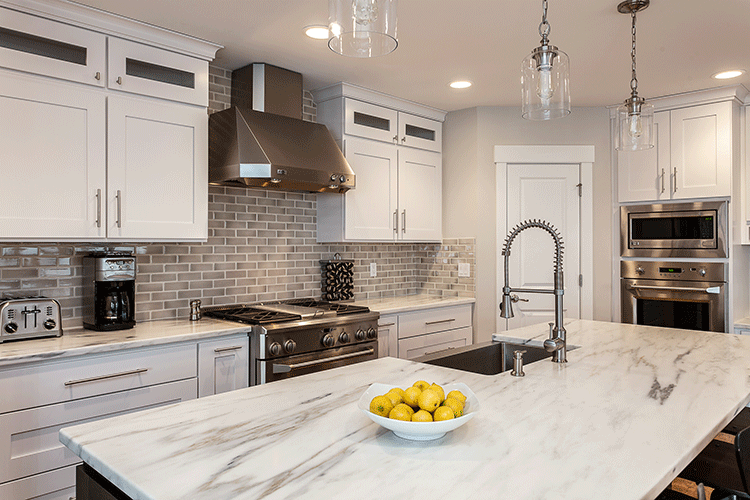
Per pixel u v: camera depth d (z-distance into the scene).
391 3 1.13
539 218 4.36
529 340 2.49
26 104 2.36
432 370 1.90
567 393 1.60
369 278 4.39
